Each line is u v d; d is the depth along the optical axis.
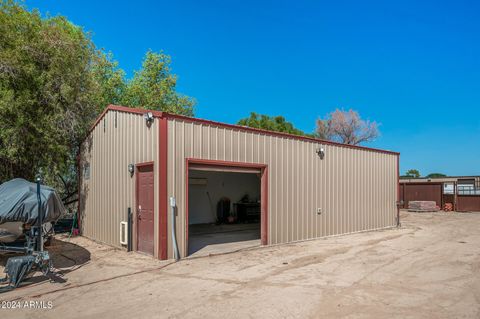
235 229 15.08
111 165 11.06
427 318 4.78
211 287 6.29
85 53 15.17
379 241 11.91
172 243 8.69
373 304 5.35
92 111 15.09
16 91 12.18
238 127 10.18
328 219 12.93
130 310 5.18
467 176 34.12
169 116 8.74
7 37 12.39
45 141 12.62
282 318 4.80
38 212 7.00
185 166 8.98
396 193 16.70
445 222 19.08
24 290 6.24
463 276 7.09
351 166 14.16
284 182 11.39
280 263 8.30
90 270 7.67
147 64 23.98
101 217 11.60
